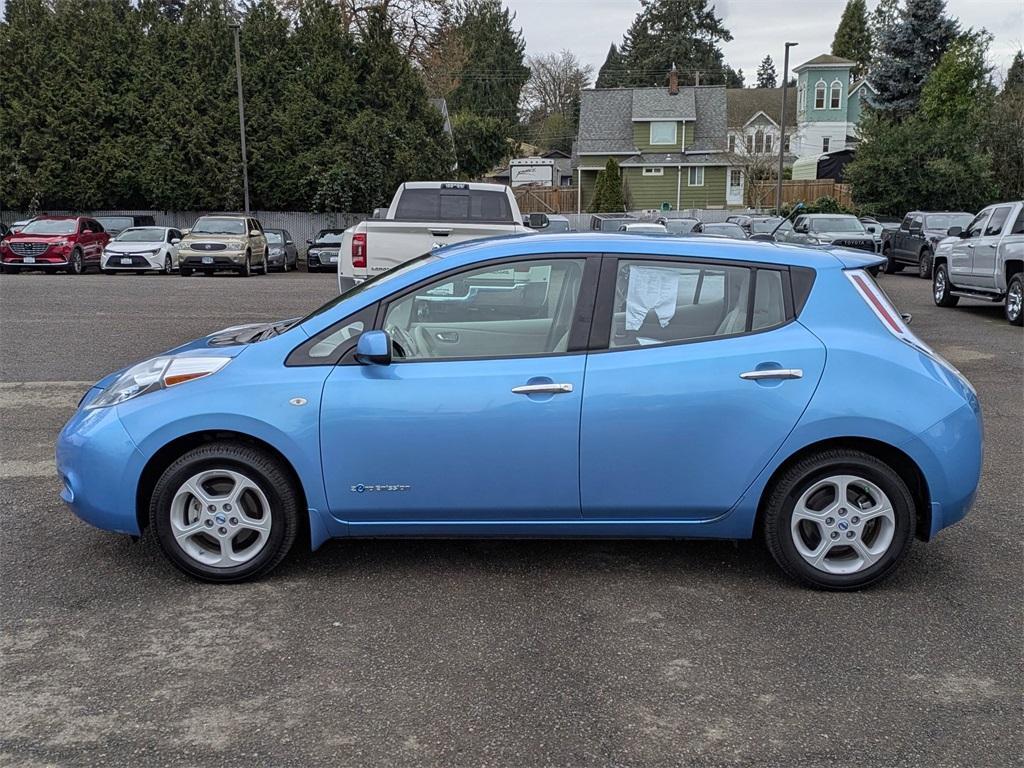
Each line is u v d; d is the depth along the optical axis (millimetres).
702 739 3078
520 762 2938
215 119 33625
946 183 33812
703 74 80625
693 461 4172
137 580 4363
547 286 4348
